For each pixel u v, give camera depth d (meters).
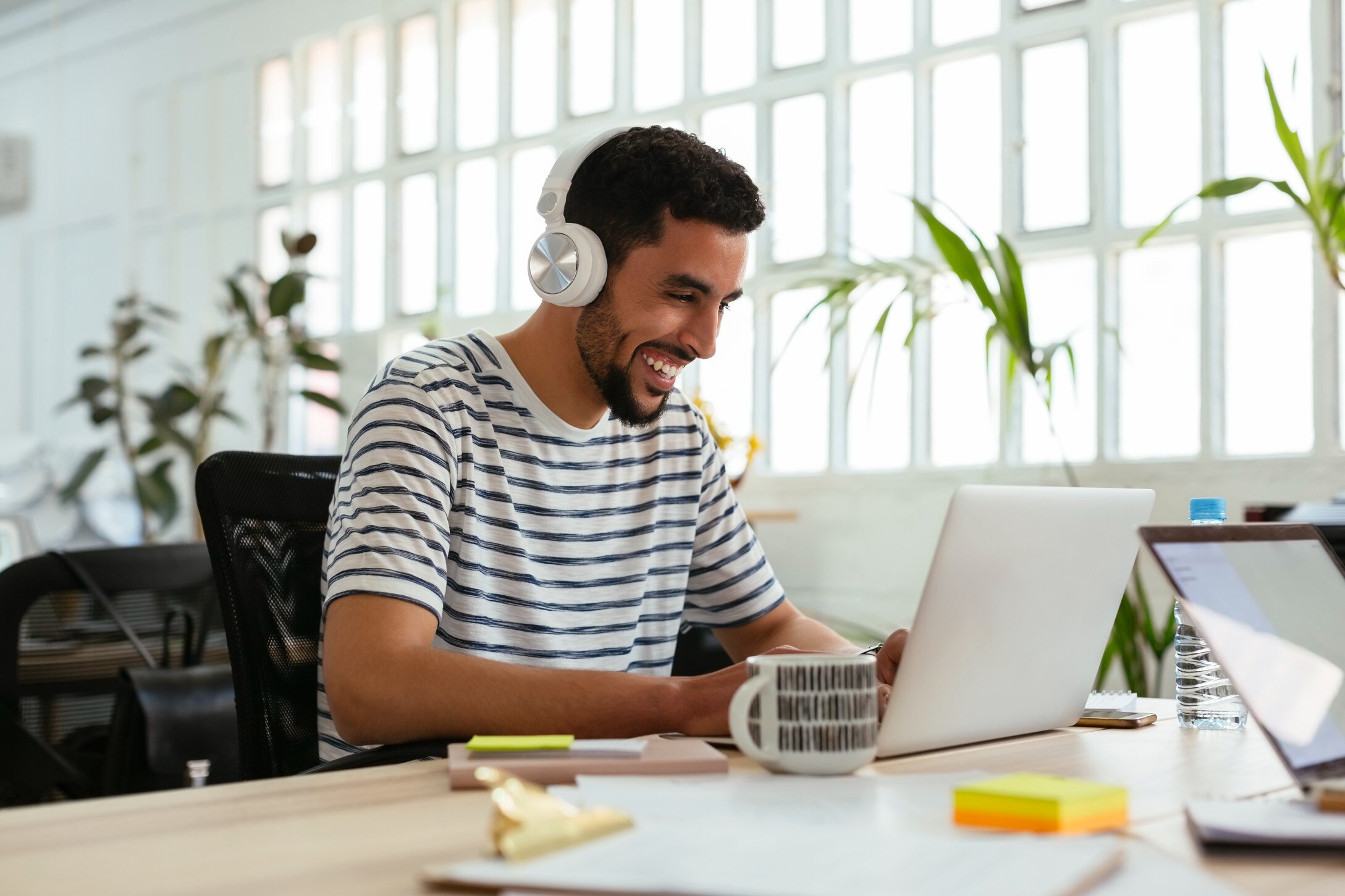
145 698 1.83
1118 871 0.63
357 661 1.11
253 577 1.31
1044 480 3.42
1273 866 0.65
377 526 1.21
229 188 5.52
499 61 4.67
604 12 4.43
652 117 4.26
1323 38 3.06
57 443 6.01
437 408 1.33
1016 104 3.57
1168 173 3.33
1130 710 1.23
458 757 0.89
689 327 1.35
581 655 1.44
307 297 5.25
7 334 6.43
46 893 0.60
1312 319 3.08
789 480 3.89
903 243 3.78
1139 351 3.36
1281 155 3.14
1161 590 3.03
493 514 1.39
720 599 1.61
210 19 5.60
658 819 0.73
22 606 1.92
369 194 5.07
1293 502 3.03
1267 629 0.84
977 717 1.04
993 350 3.56
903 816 0.75
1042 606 1.06
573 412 1.45
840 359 3.85
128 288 5.90
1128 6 3.35
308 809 0.79
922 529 3.62
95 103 6.05
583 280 1.33
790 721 0.88
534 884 0.58
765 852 0.64
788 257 4.00
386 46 4.99
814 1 3.98
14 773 1.87
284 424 5.22
